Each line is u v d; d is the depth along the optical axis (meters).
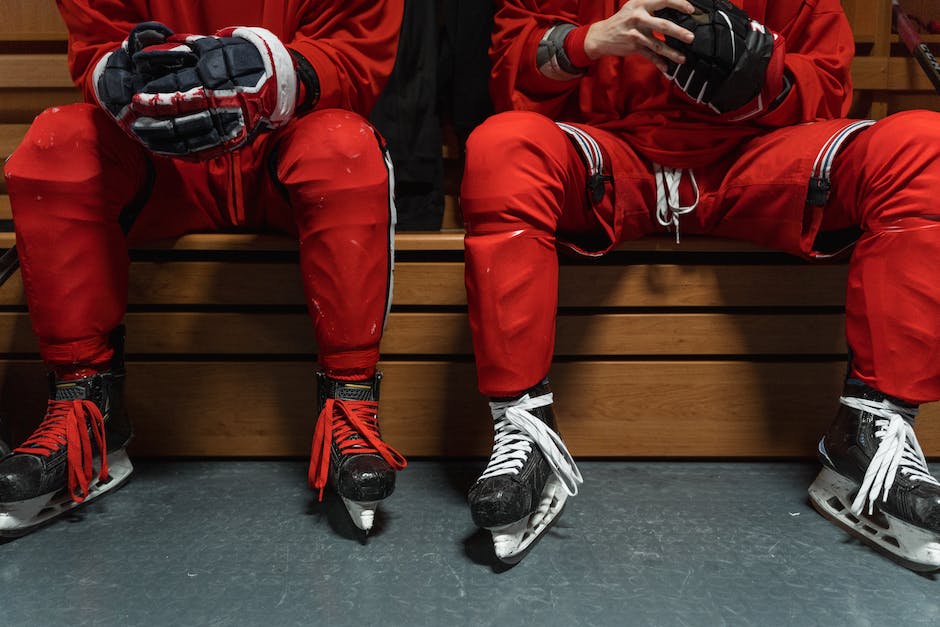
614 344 1.20
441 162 1.60
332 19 1.13
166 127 0.86
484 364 0.93
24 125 1.70
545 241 0.92
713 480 1.15
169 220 1.16
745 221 1.12
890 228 0.89
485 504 0.83
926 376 0.88
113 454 1.12
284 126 1.00
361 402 0.99
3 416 1.20
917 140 0.88
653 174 1.17
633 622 0.74
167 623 0.74
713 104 1.05
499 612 0.76
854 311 0.93
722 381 1.21
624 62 1.20
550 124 0.98
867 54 1.73
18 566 0.87
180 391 1.22
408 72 1.57
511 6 1.27
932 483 0.86
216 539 0.94
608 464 1.23
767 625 0.74
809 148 1.03
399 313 1.21
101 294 0.99
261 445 1.23
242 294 1.21
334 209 0.93
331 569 0.86
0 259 1.18
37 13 1.71
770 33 1.04
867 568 0.86
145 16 1.13
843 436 0.95
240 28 0.92
